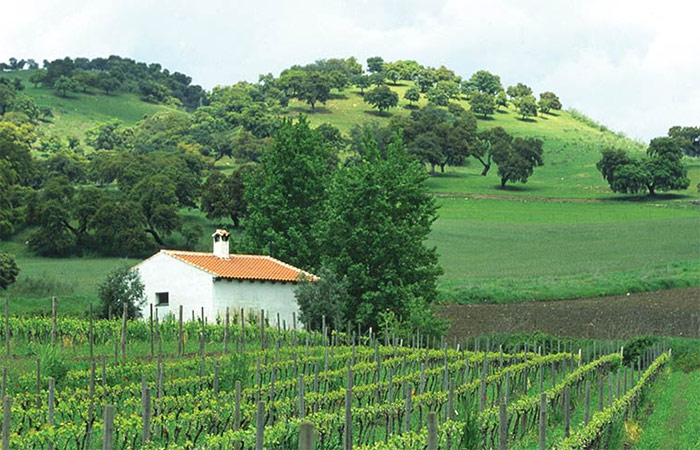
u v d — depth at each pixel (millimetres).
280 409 32625
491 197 194875
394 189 79562
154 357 49625
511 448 31266
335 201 79250
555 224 161625
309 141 92500
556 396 38375
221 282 70625
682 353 65250
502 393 44000
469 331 77812
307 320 71438
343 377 43250
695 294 95938
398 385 40688
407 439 27000
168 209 139875
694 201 182750
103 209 135375
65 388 35812
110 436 20094
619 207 179875
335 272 76688
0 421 29406
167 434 28719
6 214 138000
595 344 64000
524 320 82562
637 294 97500
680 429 37188
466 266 122062
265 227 90562
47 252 134125
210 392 35625
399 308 75875
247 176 94438
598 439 30266
